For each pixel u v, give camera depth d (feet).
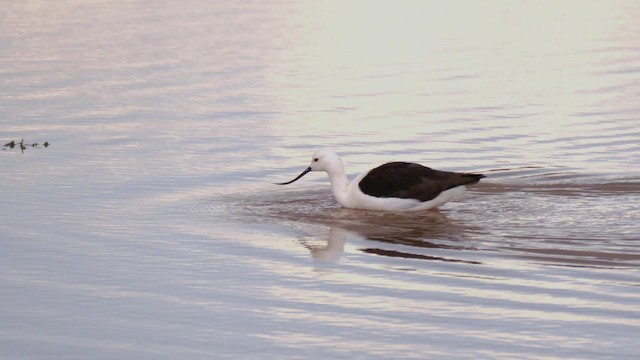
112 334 37.35
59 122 75.97
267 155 66.08
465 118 76.79
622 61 101.04
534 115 77.71
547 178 59.36
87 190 57.47
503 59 102.42
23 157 65.57
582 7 140.77
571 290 41.47
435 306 40.01
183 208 53.93
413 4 143.74
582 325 37.93
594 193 55.98
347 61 101.50
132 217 52.21
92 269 44.21
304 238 48.88
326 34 117.91
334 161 54.39
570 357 35.17
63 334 37.35
